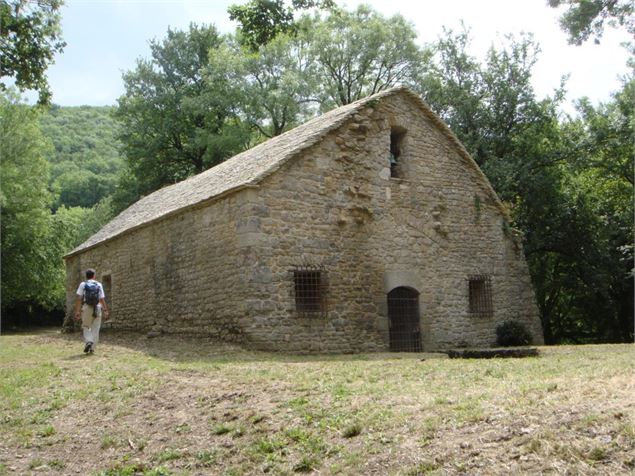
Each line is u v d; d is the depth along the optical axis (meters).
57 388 8.78
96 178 56.16
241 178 13.47
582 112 24.86
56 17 14.08
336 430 5.62
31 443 6.64
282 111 32.44
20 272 32.44
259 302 12.36
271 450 5.55
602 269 23.50
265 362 9.80
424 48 31.31
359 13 32.22
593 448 4.11
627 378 5.72
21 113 31.97
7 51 13.88
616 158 24.20
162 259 15.85
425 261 15.42
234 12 11.13
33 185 32.66
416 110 15.98
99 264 20.11
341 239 13.88
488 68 24.78
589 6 14.23
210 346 12.41
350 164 14.33
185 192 17.81
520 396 5.54
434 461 4.52
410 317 15.12
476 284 16.75
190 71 35.44
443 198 16.11
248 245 12.48
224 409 6.92
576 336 28.61
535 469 4.07
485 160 23.58
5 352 13.58
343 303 13.63
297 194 13.29
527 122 24.44
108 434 6.73
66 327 22.06
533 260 26.69
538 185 22.67
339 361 9.91
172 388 8.14
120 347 13.11
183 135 35.09
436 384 6.84
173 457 5.84
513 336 16.20
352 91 32.78
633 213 23.86
